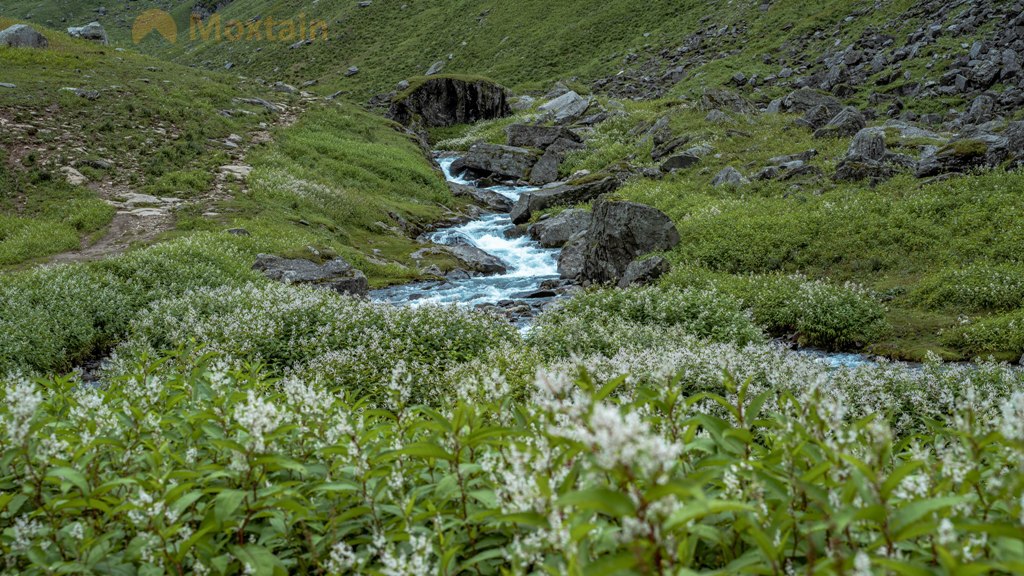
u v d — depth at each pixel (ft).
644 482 8.70
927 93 164.76
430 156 200.95
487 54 336.90
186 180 118.32
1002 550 8.86
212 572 12.14
